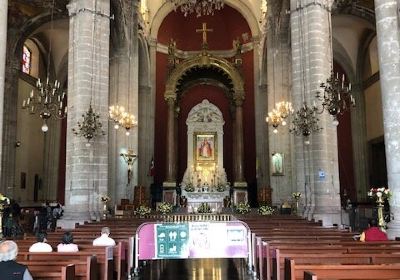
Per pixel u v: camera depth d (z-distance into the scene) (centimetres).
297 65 1933
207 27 3762
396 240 1063
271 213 2336
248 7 3544
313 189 1806
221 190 3316
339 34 3000
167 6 3584
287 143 2680
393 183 1202
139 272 1258
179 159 3634
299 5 1948
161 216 2189
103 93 1975
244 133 3566
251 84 3584
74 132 1862
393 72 1231
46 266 741
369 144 3020
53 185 3106
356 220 2269
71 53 1980
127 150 2627
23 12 2556
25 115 2855
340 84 1834
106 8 2038
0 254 570
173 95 3391
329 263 788
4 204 1354
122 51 2631
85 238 1243
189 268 1323
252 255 1274
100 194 1903
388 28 1248
